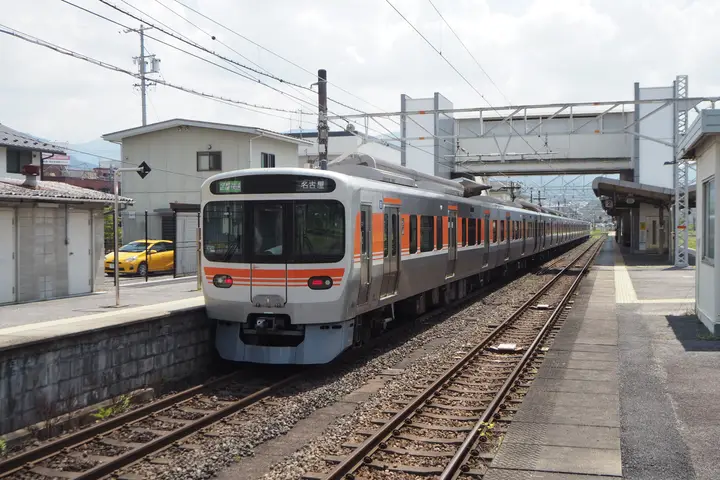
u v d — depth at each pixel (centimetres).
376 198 1077
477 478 552
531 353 1037
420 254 1333
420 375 942
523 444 613
